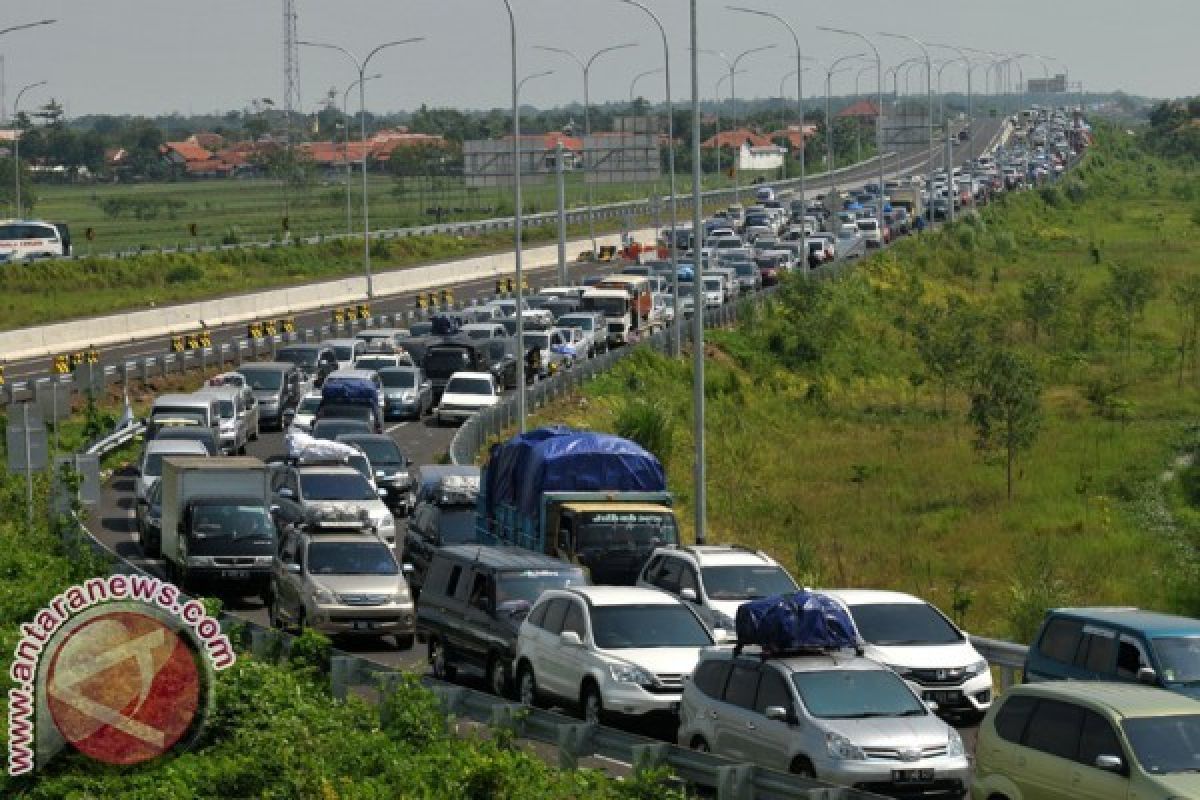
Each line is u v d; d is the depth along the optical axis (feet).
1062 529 437.58
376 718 208.23
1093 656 220.43
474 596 274.36
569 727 198.59
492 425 546.26
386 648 313.53
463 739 215.72
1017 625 318.45
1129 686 185.47
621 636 245.24
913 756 196.95
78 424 590.96
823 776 196.85
